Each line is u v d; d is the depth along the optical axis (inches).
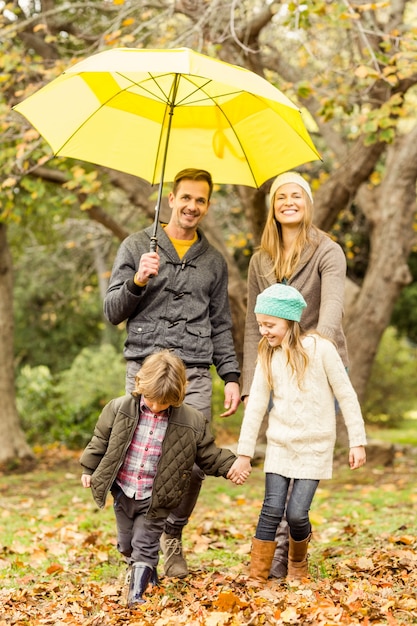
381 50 429.7
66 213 662.5
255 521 326.3
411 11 592.1
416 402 977.5
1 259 589.3
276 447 190.1
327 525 314.3
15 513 379.2
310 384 187.0
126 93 216.4
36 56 464.8
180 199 205.6
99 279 939.3
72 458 626.2
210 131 222.2
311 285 202.7
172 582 203.2
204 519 335.3
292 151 216.2
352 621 162.1
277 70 544.4
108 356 801.6
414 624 162.1
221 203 716.0
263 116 214.7
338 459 513.3
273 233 208.5
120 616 176.4
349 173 471.2
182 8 388.5
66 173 474.6
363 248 850.1
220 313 215.3
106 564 244.5
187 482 184.9
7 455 580.7
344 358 201.6
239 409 758.5
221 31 427.8
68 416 716.7
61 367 1171.3
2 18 442.6
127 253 205.8
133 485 184.5
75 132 216.2
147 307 203.5
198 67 173.2
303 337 189.0
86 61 181.0
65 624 173.8
